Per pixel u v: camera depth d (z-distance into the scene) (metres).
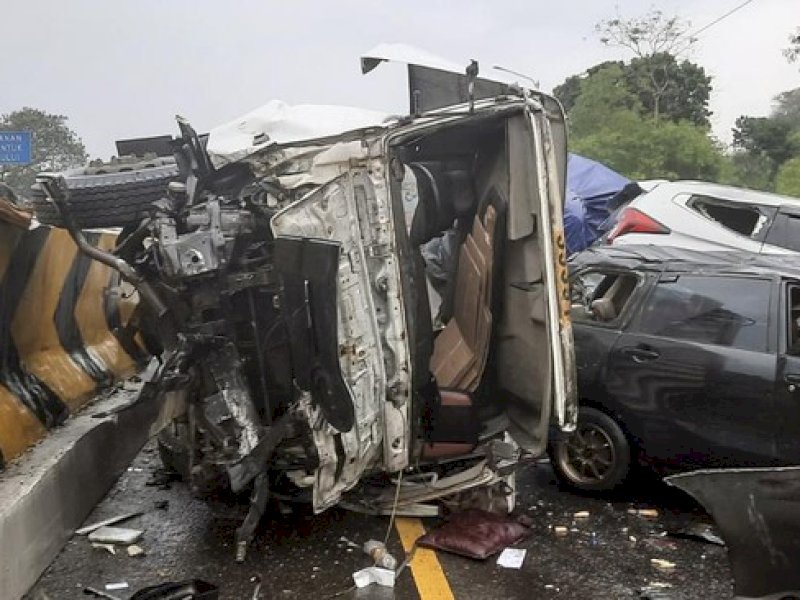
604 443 5.94
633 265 6.25
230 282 4.52
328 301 4.25
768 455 5.23
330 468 4.65
